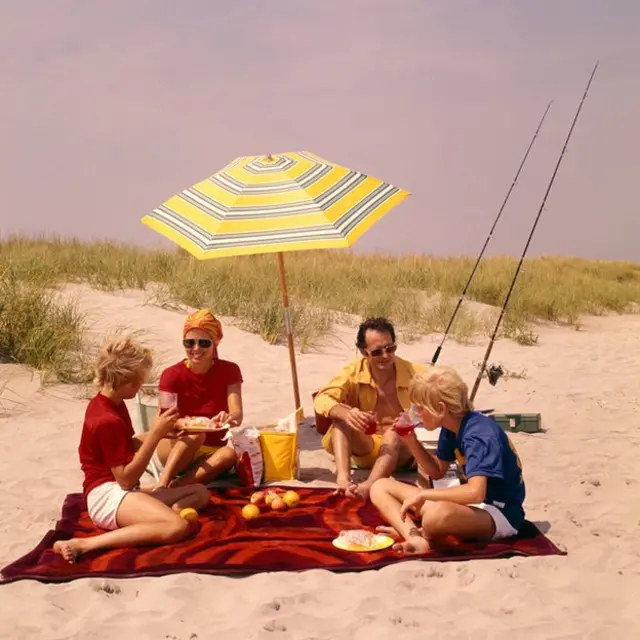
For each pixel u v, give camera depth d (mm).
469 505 4852
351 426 5941
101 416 4949
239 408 6008
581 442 7367
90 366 8930
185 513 5152
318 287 14594
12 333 9102
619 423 8117
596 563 4570
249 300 12664
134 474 4918
